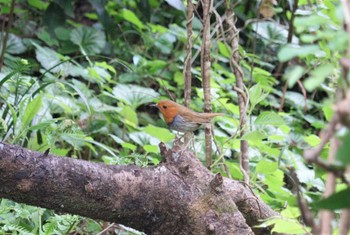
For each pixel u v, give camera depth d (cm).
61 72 829
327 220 249
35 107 623
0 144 500
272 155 809
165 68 1108
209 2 685
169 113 627
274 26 1162
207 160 677
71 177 506
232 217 529
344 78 232
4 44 916
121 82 1044
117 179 518
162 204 526
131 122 878
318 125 978
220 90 899
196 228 527
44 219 659
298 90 1161
